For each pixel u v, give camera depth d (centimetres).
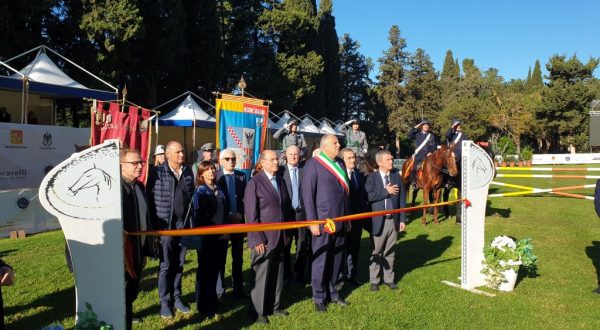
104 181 364
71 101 1928
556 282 668
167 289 520
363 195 632
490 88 5791
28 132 1043
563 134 4925
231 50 3484
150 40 2314
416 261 777
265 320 504
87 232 362
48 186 349
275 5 3850
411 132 1230
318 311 536
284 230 516
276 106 3534
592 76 4788
